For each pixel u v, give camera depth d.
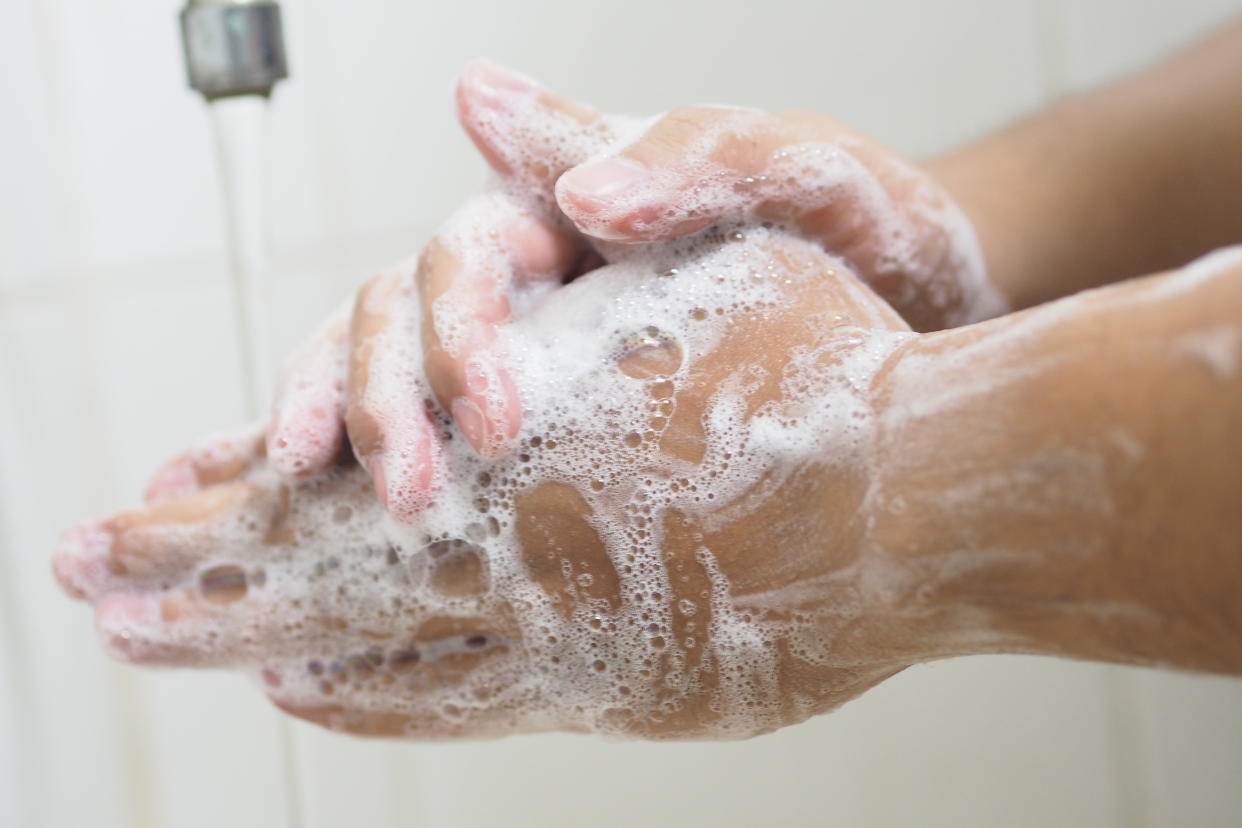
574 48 0.70
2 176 0.70
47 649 0.72
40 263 0.70
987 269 0.62
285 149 0.71
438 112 0.71
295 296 0.72
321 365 0.57
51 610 0.72
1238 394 0.45
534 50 0.70
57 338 0.71
